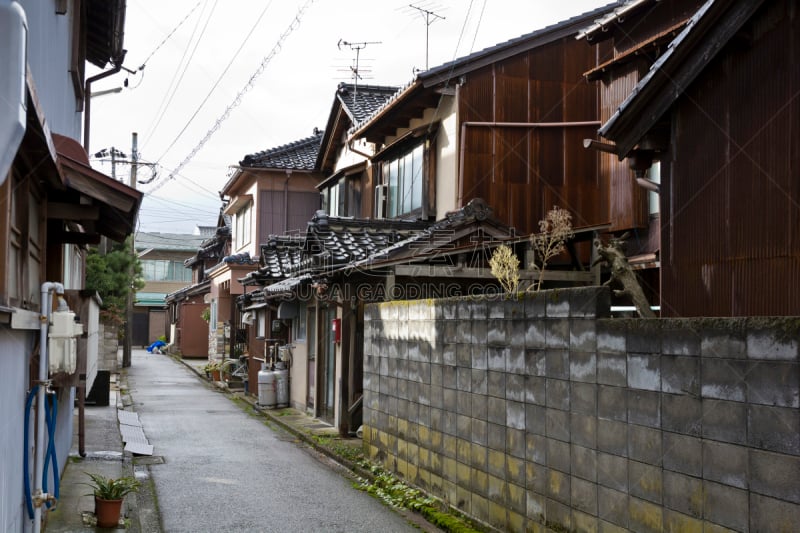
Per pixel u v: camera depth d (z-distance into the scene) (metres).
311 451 13.71
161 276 59.97
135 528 8.03
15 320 5.32
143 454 12.77
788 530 4.22
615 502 5.82
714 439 4.81
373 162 20.50
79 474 10.48
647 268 11.93
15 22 3.86
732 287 6.87
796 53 6.28
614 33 13.56
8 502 5.41
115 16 13.16
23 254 6.36
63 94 10.38
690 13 11.70
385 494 9.93
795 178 6.23
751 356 4.54
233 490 10.23
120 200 7.90
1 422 5.01
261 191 28.14
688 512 5.02
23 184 6.32
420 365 9.83
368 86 23.56
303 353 19.09
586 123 16.16
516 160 15.99
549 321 6.84
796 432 4.20
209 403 21.66
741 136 6.84
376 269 11.95
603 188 15.93
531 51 16.34
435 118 16.98
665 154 7.86
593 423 6.13
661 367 5.34
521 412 7.29
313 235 14.42
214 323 34.72
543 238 12.52
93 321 9.99
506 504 7.53
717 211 7.08
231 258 28.42
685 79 7.26
